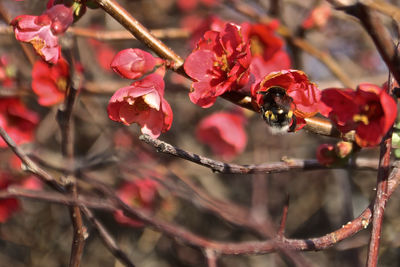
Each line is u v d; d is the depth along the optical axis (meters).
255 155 1.22
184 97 1.14
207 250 0.69
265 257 1.23
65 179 0.71
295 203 1.38
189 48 0.91
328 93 0.67
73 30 0.84
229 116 1.01
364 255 1.05
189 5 1.27
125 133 1.08
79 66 0.81
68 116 0.72
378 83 1.05
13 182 0.87
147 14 1.30
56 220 1.41
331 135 0.69
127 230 1.34
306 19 0.96
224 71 0.67
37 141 1.05
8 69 0.88
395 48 0.59
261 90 0.67
